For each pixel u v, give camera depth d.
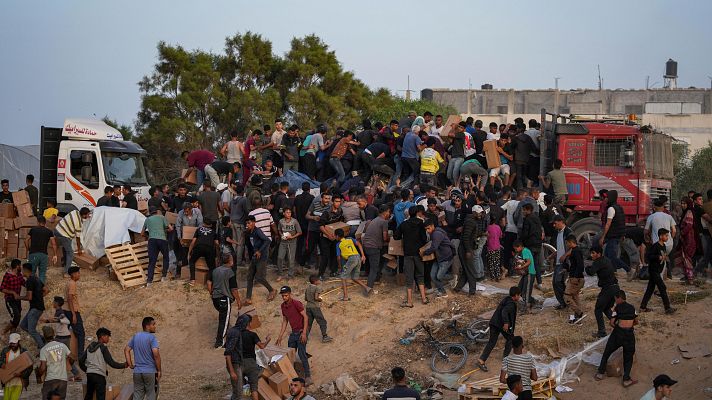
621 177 19.94
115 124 45.94
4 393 14.20
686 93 69.38
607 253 18.33
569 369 14.84
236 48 44.75
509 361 13.20
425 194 19.84
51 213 23.22
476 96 74.81
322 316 17.02
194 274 20.02
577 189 20.34
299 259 20.58
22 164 33.19
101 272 21.56
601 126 20.19
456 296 17.89
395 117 48.75
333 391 15.45
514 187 21.53
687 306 16.28
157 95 42.78
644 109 68.69
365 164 22.80
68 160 24.38
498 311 14.98
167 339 18.62
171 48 43.09
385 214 18.50
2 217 22.95
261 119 41.97
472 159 21.23
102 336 14.23
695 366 14.49
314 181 22.80
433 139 21.34
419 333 16.75
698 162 50.69
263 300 19.02
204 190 20.84
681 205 20.06
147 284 20.27
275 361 15.43
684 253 17.94
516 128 21.83
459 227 18.78
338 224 19.27
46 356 14.27
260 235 18.66
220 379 16.67
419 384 15.29
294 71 44.72
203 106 42.78
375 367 16.06
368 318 17.67
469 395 13.86
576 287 15.97
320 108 43.84
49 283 20.80
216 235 19.70
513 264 18.75
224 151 24.05
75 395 15.98
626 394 14.07
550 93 73.00
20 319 19.11
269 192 22.83
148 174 25.88
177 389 16.25
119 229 21.48
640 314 16.12
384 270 20.00
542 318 16.52
